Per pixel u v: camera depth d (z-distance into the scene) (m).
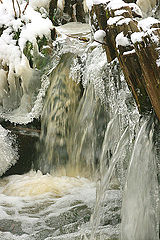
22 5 6.55
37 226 3.64
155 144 2.93
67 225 3.57
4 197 4.59
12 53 5.80
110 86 4.09
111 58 3.49
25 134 5.70
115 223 3.38
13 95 5.90
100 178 3.78
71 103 5.33
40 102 5.70
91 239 3.15
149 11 4.64
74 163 5.28
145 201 2.96
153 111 2.99
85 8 6.81
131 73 3.01
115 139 3.82
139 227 2.97
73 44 5.58
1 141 5.64
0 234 3.51
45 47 5.76
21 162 5.78
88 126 5.01
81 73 5.16
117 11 3.29
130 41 3.05
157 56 2.71
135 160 3.06
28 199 4.47
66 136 5.40
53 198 4.41
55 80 5.54
